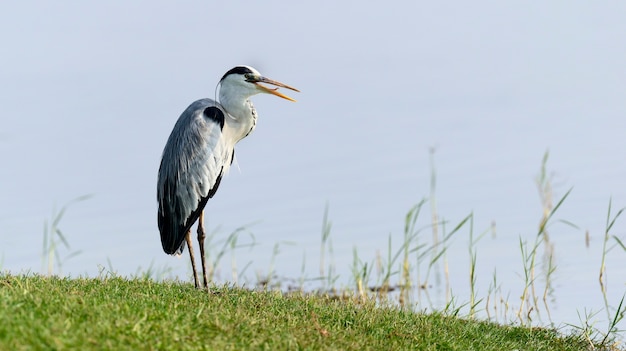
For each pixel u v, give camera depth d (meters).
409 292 17.78
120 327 9.69
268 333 11.06
